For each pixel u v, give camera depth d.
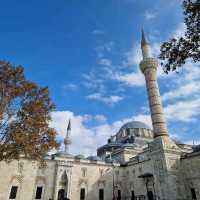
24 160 46.66
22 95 24.28
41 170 48.56
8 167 44.59
